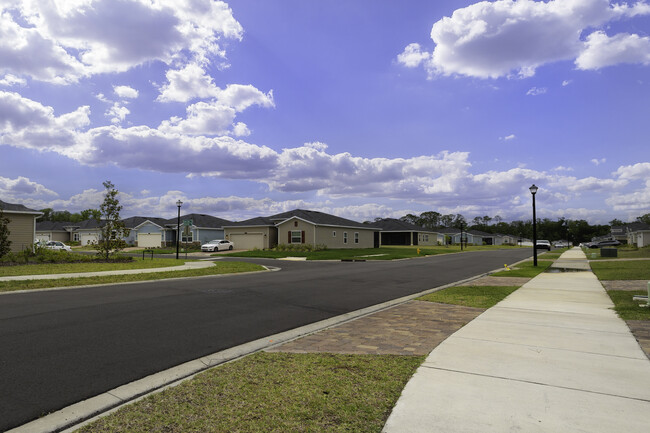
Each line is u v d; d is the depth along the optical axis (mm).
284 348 6059
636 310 8875
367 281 15742
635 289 12367
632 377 4656
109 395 4336
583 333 6824
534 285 13984
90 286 13828
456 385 4410
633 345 6035
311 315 8898
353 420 3594
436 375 4730
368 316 8562
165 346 6254
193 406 3891
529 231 123688
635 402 3959
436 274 19016
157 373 5059
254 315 8789
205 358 5707
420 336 6738
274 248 42406
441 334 6852
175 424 3518
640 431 3375
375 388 4332
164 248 50000
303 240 41625
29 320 7969
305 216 42906
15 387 4504
